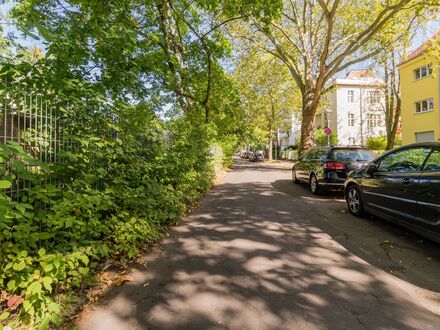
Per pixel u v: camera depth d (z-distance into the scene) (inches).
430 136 933.2
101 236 179.8
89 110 179.2
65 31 199.5
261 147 2517.2
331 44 812.0
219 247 186.4
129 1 319.0
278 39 843.4
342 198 359.3
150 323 108.7
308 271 149.7
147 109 266.5
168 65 425.4
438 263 158.9
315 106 770.8
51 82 148.6
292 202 332.8
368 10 687.1
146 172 228.4
